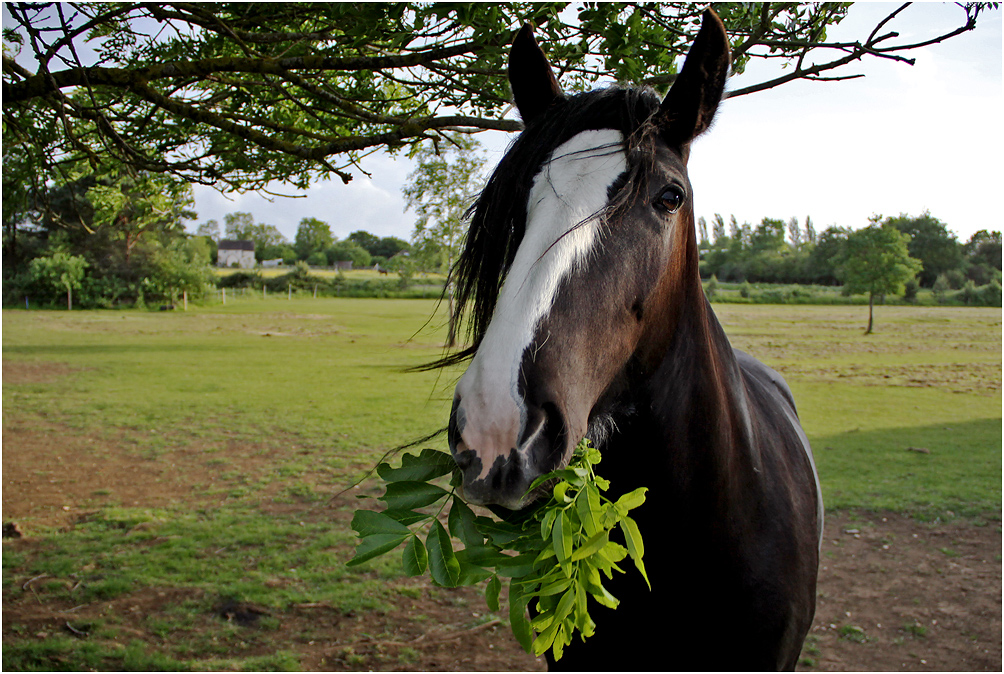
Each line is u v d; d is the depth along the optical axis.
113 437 7.94
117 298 33.59
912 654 3.34
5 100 2.87
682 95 1.24
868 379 12.93
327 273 68.31
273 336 21.00
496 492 0.90
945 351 17.80
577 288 1.04
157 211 4.76
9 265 32.62
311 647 3.42
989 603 3.85
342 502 5.66
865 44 2.06
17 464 6.69
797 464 1.80
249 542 4.77
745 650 1.44
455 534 1.02
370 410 9.72
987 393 11.38
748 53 2.42
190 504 5.59
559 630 1.01
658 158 1.18
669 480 1.37
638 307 1.15
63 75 2.81
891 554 4.59
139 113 3.69
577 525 0.97
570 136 1.19
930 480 6.26
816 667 3.24
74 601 3.85
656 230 1.16
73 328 22.58
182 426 8.57
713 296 44.88
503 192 1.22
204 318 28.06
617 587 1.44
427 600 3.97
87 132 3.67
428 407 9.97
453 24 2.50
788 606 1.46
